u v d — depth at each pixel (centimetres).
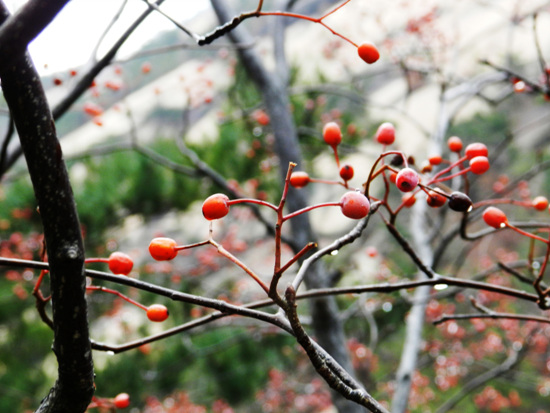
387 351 802
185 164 607
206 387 696
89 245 616
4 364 628
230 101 632
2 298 592
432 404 745
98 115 321
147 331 654
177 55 1315
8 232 565
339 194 1259
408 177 116
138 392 620
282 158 451
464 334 611
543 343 589
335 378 109
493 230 195
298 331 105
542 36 1133
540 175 1152
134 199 602
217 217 113
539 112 1282
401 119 1239
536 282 143
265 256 893
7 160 305
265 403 729
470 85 512
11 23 84
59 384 114
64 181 103
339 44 611
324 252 129
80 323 108
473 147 145
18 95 97
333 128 148
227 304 126
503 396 775
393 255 670
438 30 546
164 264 622
